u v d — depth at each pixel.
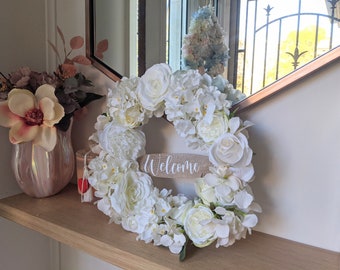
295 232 0.75
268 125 0.75
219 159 0.68
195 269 0.65
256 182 0.78
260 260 0.68
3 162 1.04
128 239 0.77
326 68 0.67
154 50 0.86
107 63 0.96
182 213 0.73
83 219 0.87
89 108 1.05
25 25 1.05
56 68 1.10
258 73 0.73
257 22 0.72
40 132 0.89
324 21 0.66
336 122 0.68
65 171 1.01
